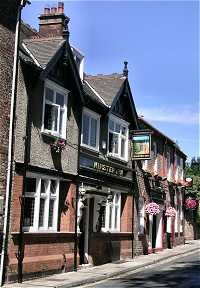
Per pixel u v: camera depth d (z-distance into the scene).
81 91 19.84
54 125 18.28
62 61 18.73
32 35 20.58
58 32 20.52
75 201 19.66
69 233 19.20
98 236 22.16
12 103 15.95
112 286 16.05
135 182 26.84
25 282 15.90
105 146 22.95
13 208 15.80
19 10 16.62
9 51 16.09
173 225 35.94
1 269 15.02
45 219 17.66
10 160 15.68
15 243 15.82
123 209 25.83
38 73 16.97
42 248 17.38
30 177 16.98
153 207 28.33
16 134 16.11
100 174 22.22
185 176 44.12
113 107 23.17
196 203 43.22
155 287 15.73
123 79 24.67
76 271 19.41
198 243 40.88
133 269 21.39
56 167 18.38
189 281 17.31
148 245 29.19
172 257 28.19
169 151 35.50
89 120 21.50
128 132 25.91
